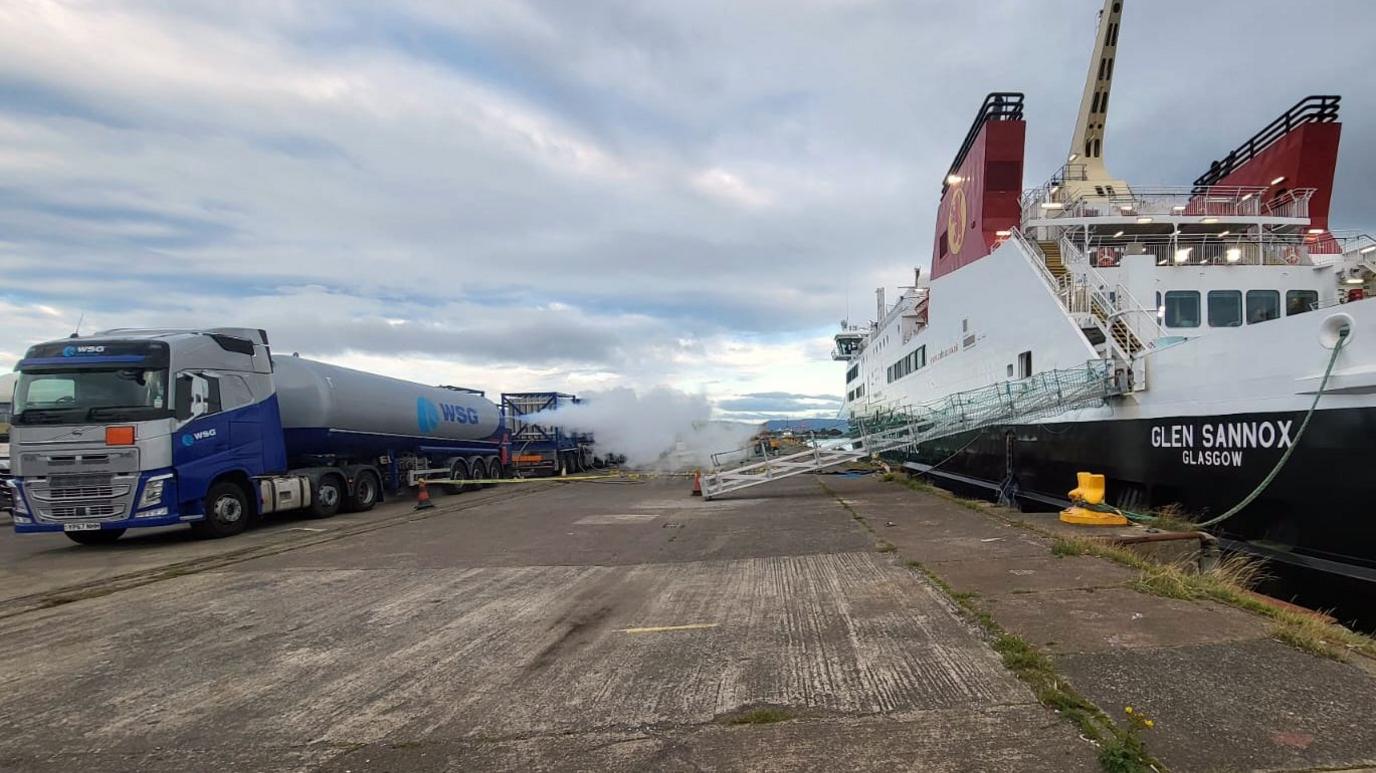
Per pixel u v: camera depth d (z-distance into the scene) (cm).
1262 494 709
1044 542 730
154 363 1012
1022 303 1264
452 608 582
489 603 595
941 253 1891
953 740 299
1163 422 849
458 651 464
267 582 713
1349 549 627
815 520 1032
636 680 395
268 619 567
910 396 2088
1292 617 435
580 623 522
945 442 1620
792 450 2434
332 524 1233
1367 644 393
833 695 358
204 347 1087
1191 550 688
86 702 397
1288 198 1477
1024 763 276
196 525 1096
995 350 1389
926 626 464
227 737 342
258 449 1182
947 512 1037
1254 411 714
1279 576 691
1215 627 424
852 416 3350
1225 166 1758
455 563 787
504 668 426
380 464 1642
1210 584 522
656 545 869
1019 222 1517
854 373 3450
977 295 1487
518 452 2381
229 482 1130
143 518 986
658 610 549
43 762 324
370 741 331
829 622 490
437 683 405
